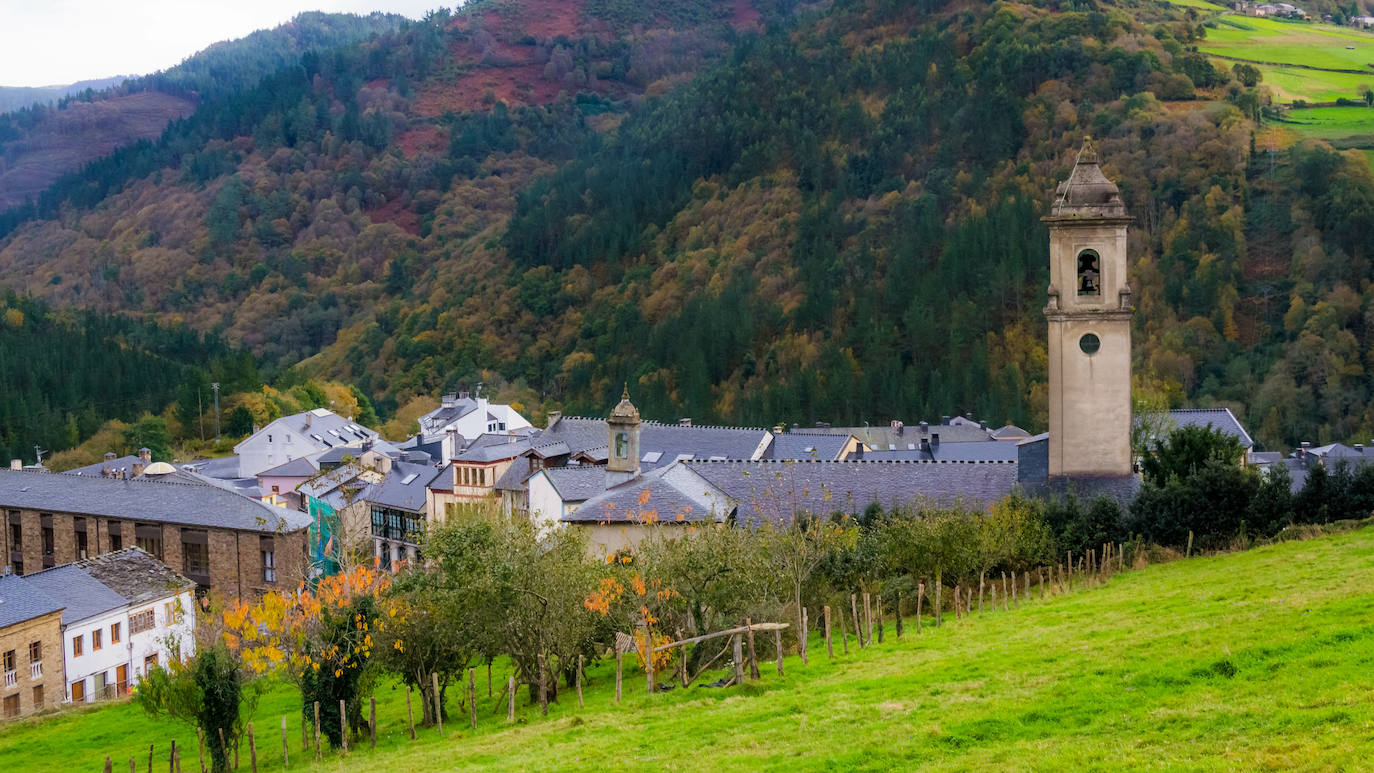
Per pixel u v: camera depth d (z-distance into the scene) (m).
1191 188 195.12
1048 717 31.34
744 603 48.50
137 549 85.25
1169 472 64.81
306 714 47.03
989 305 180.88
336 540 90.75
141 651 78.44
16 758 57.09
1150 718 29.45
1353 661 30.52
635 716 40.12
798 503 68.69
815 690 39.81
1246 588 45.28
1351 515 61.38
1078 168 68.50
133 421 187.38
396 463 116.75
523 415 190.62
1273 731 26.83
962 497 64.56
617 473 76.19
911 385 161.25
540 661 46.03
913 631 50.44
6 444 169.25
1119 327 67.50
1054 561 60.38
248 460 156.25
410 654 47.56
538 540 55.62
